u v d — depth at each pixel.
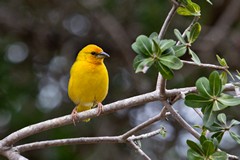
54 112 14.28
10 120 13.80
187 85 14.44
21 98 14.20
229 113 13.95
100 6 14.92
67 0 15.52
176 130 14.44
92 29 15.66
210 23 15.63
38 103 14.35
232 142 13.77
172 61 6.00
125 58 14.84
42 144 7.46
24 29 15.63
